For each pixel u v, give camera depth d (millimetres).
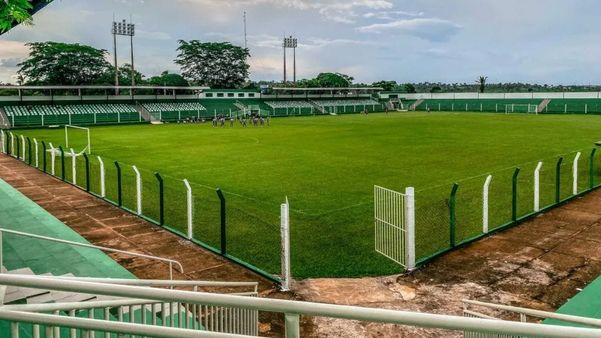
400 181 22906
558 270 11359
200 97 88500
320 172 25766
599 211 16453
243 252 13031
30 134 50750
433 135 46531
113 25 83562
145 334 2934
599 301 9547
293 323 2830
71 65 91438
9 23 8023
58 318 3016
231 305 2865
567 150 33719
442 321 2652
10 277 3025
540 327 2580
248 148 37344
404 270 11555
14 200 18984
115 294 2961
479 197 19031
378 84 131500
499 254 12477
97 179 24109
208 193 20484
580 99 90062
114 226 15406
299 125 62656
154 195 20109
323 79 129125
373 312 2730
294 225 15477
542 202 18062
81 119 68438
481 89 116062
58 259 11844
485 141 40469
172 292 2918
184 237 14102
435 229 14742
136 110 76625
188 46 120688
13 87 66688
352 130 53594
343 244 13602
